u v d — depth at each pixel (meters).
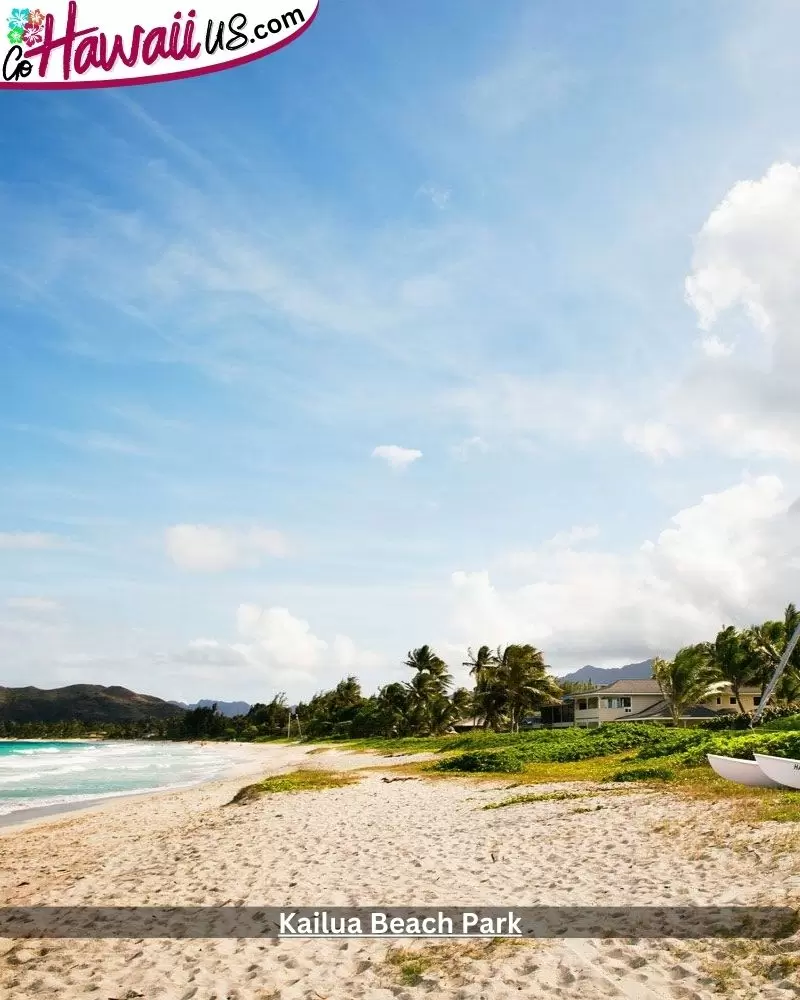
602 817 13.68
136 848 15.20
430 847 12.44
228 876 11.05
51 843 17.73
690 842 10.56
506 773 26.73
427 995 5.88
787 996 5.20
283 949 7.36
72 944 8.15
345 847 12.84
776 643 51.50
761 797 13.82
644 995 5.52
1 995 6.60
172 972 6.92
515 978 6.02
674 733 32.06
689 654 55.59
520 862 10.68
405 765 35.50
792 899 7.13
